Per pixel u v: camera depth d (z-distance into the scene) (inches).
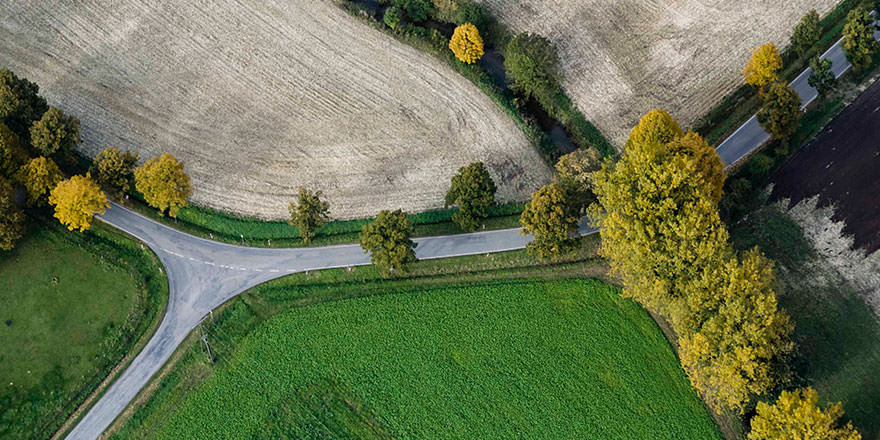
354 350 3216.0
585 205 3341.5
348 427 3061.0
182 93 4003.4
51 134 3447.3
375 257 3211.1
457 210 3553.2
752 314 2746.1
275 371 3179.1
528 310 3275.1
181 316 3324.3
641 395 3063.5
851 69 3742.6
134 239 3501.5
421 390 3125.0
